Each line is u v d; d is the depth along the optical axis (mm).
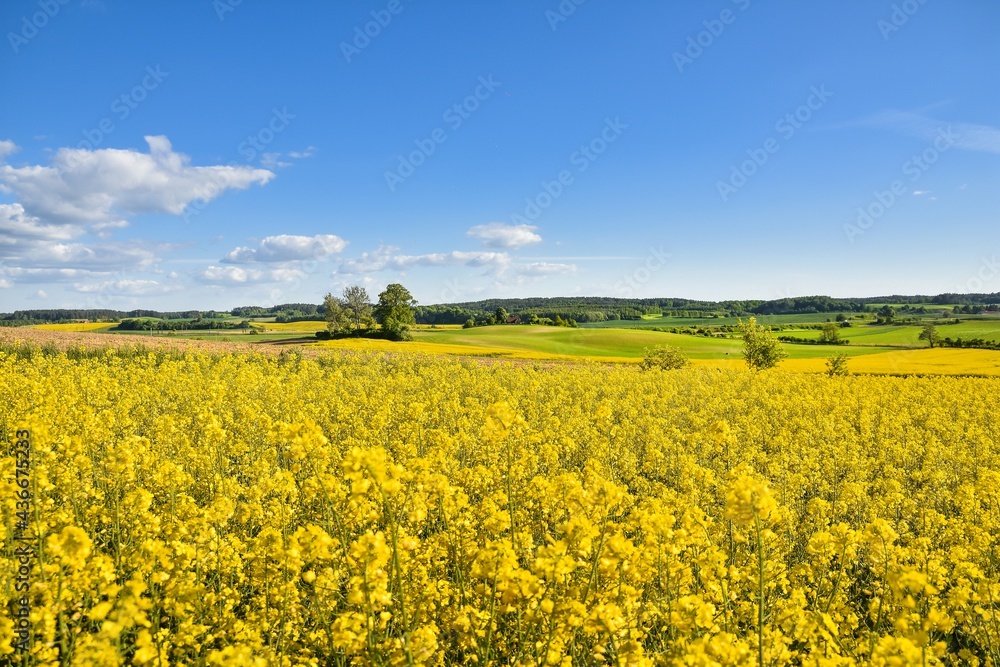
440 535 5488
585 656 4375
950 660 4930
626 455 10969
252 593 5277
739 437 14500
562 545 3869
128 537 5773
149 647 3461
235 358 29703
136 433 11859
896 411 20516
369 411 14688
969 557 6824
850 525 8750
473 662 4484
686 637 4074
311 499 6633
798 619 4496
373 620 3865
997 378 38094
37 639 3934
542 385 22359
